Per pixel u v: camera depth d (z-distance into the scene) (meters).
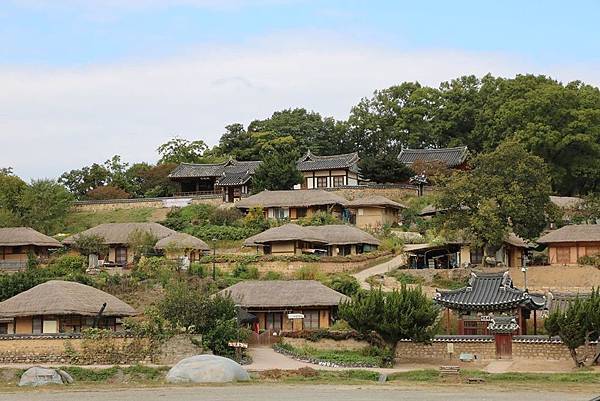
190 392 51.53
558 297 72.44
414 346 69.00
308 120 162.00
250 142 156.50
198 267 91.56
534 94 123.00
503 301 68.75
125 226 104.94
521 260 95.12
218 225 111.75
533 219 87.88
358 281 88.06
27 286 81.88
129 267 95.88
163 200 124.06
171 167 142.12
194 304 65.69
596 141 122.56
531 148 119.56
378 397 49.22
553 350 65.88
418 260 94.12
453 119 144.12
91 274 91.69
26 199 117.94
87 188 145.62
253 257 92.75
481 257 91.62
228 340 65.25
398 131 148.75
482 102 143.62
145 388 53.69
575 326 61.34
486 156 88.81
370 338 71.38
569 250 89.19
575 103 122.19
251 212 111.25
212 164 137.25
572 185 123.56
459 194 87.50
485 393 51.38
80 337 64.06
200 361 57.88
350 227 99.56
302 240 94.94
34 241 99.12
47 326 68.81
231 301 68.75
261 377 58.72
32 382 56.09
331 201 110.12
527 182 88.38
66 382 57.00
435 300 70.94
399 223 110.31
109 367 60.78
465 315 70.75
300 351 69.56
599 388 53.56
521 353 66.81
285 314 77.00
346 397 49.16
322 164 125.69
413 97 149.25
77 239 101.50
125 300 82.81
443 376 58.72
